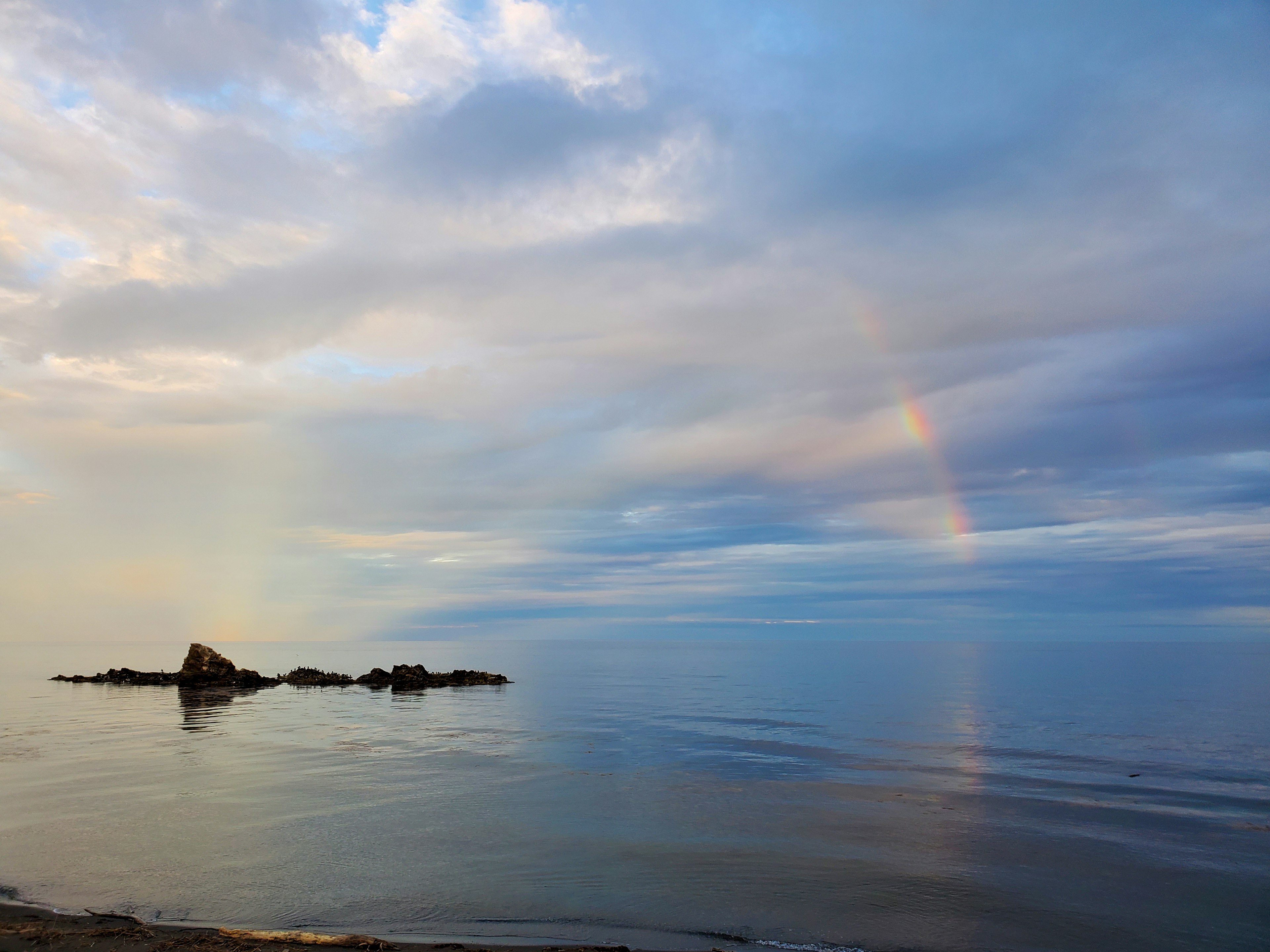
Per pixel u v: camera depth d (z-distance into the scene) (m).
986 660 130.38
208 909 12.51
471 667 108.19
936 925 12.21
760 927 12.07
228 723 36.69
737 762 26.86
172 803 19.47
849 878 14.28
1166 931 12.02
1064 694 58.97
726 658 142.25
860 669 100.06
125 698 50.81
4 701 48.69
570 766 25.56
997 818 18.95
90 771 23.70
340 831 17.05
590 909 12.71
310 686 64.69
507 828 17.52
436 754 27.45
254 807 19.22
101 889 13.37
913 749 30.31
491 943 11.29
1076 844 16.67
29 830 16.91
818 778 24.03
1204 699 54.69
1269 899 13.38
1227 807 20.38
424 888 13.58
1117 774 25.19
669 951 11.11
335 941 10.97
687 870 14.66
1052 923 12.29
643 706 47.28
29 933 11.24
